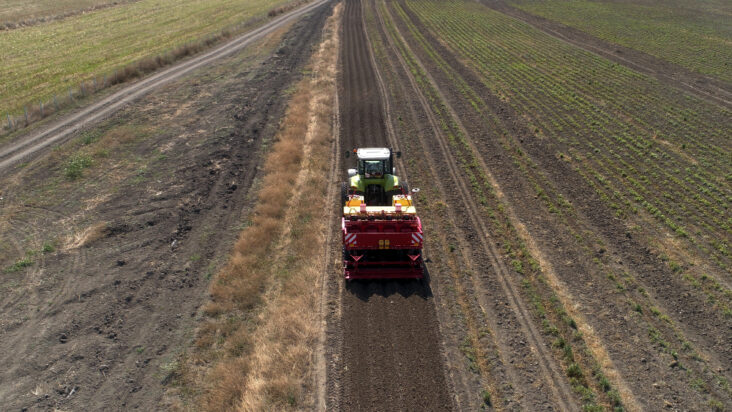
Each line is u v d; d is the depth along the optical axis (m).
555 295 12.92
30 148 23.28
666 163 21.80
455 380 10.14
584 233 16.11
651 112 28.59
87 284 13.11
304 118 26.67
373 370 10.41
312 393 9.86
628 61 40.22
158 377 10.24
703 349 11.11
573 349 11.09
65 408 9.43
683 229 16.36
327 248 15.12
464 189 19.20
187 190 18.69
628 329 11.71
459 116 27.91
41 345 10.95
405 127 26.06
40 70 39.00
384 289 13.17
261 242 15.17
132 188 18.89
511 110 28.98
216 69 38.28
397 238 12.99
